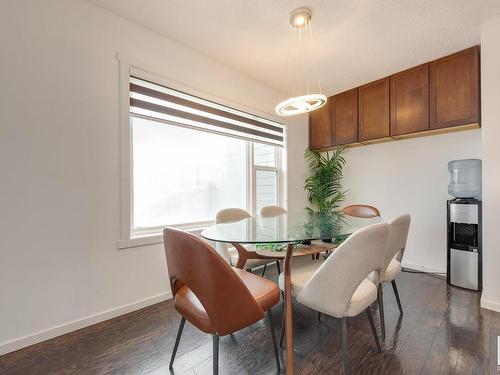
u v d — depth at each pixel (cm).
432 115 258
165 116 225
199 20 199
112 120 190
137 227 219
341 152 363
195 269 94
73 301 172
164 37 220
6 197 149
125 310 195
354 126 324
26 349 152
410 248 300
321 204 360
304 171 376
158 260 215
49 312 163
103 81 185
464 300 211
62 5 168
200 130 253
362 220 213
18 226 152
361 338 160
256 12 190
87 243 178
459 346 150
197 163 269
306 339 161
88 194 179
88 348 153
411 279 263
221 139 292
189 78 237
